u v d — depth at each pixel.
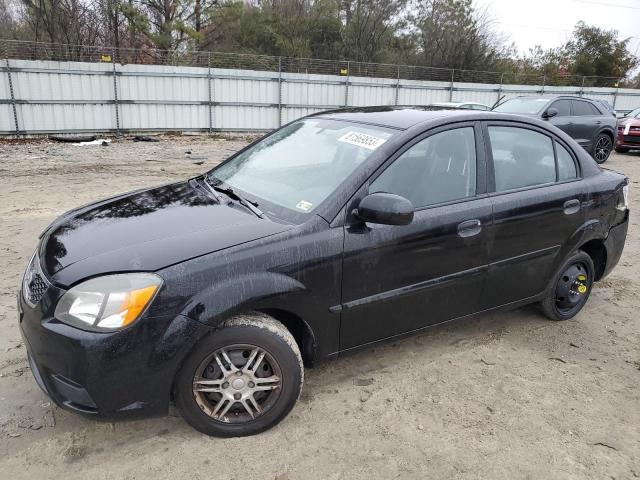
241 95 19.38
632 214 8.24
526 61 38.78
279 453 2.67
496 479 2.57
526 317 4.37
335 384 3.28
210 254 2.56
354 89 21.41
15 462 2.54
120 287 2.40
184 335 2.46
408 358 3.63
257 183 3.36
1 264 5.04
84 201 7.89
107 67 16.98
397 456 2.69
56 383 2.49
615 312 4.57
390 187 3.07
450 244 3.25
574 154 4.09
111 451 2.64
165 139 17.45
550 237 3.82
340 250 2.84
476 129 3.51
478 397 3.22
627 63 38.47
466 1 34.72
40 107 16.27
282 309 2.72
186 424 2.85
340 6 34.16
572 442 2.86
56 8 26.75
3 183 9.15
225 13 29.41
